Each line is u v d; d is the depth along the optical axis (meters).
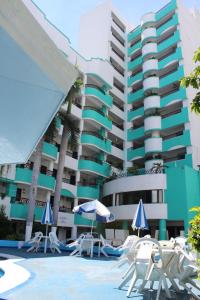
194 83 4.39
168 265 6.25
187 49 38.72
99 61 37.94
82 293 6.33
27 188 29.14
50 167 29.94
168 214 27.84
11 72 3.02
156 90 39.22
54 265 11.16
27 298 5.66
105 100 37.72
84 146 34.94
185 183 27.70
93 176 36.03
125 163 39.25
